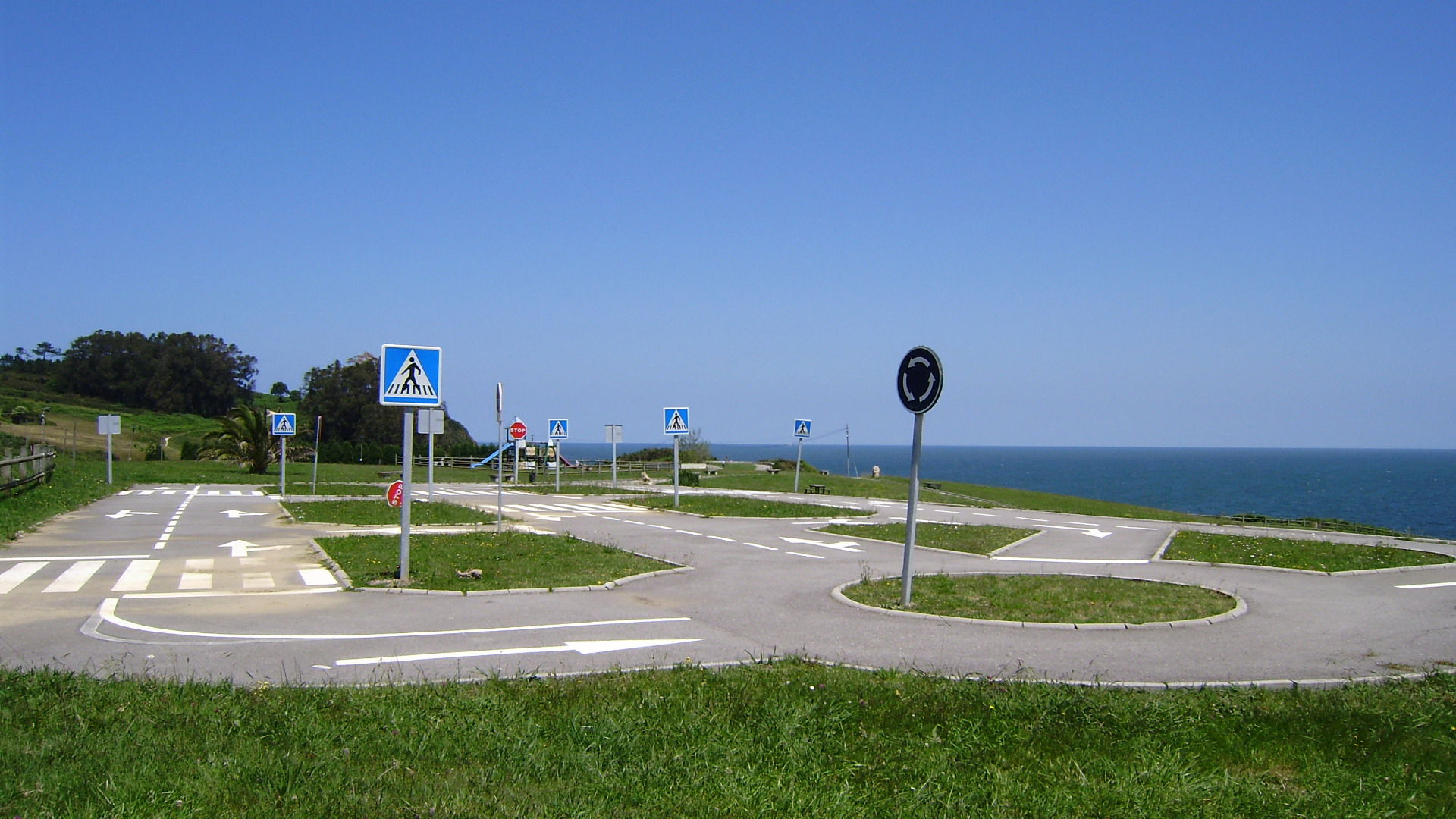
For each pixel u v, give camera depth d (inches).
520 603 499.2
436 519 1011.9
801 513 1151.0
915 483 498.9
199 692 292.0
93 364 4429.1
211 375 4643.2
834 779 225.3
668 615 468.1
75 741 232.7
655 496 1430.9
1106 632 430.3
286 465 2488.9
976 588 546.0
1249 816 208.2
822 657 376.8
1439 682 327.9
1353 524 1285.7
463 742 245.6
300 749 236.7
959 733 260.4
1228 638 420.8
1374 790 223.1
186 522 960.3
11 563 644.7
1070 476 5802.2
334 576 587.5
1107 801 212.2
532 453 2273.6
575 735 251.3
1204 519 1449.3
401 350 558.6
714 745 244.7
